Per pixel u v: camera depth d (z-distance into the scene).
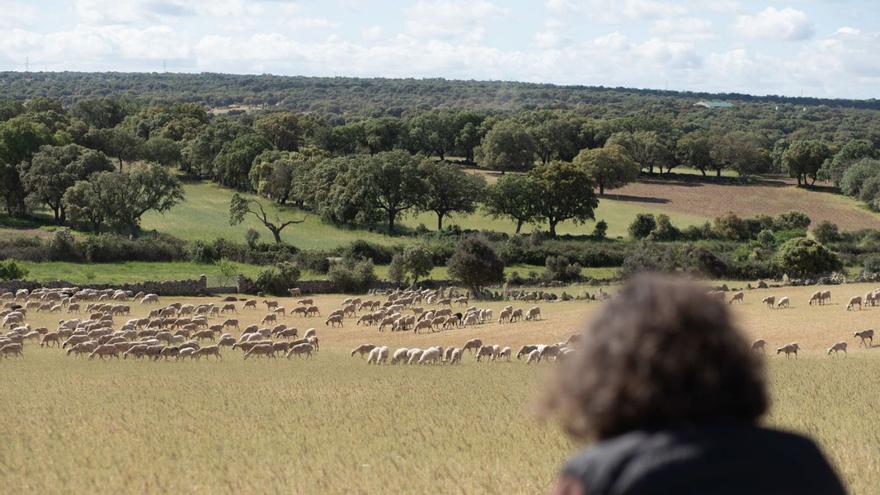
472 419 29.78
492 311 81.12
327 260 111.50
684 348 3.48
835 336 61.75
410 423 29.12
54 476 20.97
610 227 151.75
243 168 174.00
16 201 142.50
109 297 88.81
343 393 37.72
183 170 195.62
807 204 169.75
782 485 3.33
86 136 184.50
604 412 3.53
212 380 42.88
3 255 106.19
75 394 37.41
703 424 3.47
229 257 114.44
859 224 149.88
